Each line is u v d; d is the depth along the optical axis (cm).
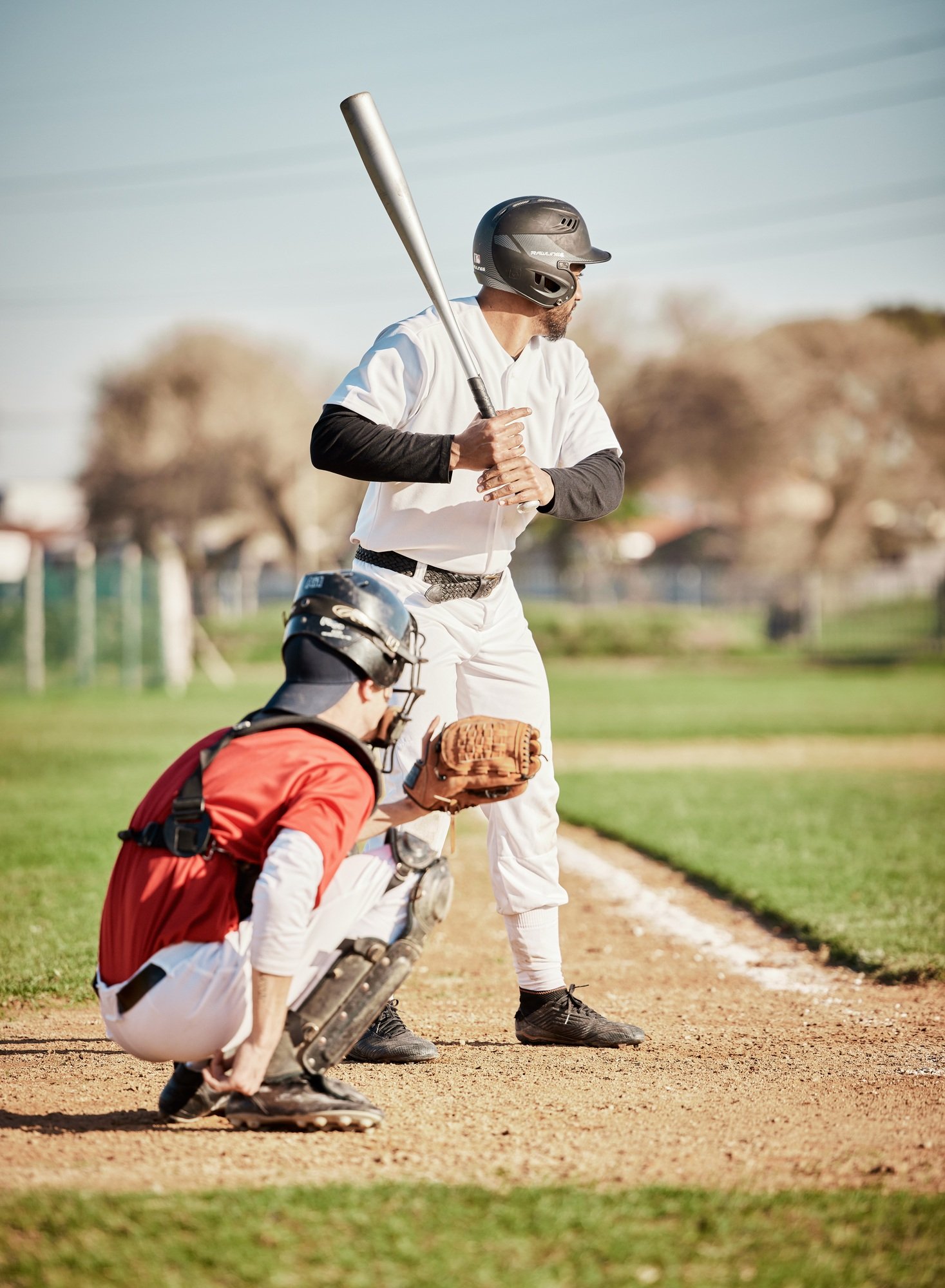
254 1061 576
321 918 621
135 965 597
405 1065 796
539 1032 850
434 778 650
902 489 8469
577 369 836
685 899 1370
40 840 1650
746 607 7588
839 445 8450
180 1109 655
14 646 4909
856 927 1184
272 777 579
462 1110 686
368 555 819
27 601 4909
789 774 2438
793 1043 850
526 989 853
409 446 732
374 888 628
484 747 643
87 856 1542
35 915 1237
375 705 619
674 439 8275
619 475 816
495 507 798
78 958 1079
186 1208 524
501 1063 800
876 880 1405
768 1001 976
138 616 4975
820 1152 613
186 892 587
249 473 9456
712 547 9625
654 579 8144
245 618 8644
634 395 8394
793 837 1694
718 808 1964
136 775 2325
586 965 1097
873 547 9112
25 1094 725
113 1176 570
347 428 746
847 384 8262
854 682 5119
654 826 1786
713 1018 923
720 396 8181
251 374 9512
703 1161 597
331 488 9738
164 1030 597
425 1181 563
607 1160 598
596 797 2105
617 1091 729
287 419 9469
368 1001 631
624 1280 470
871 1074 767
